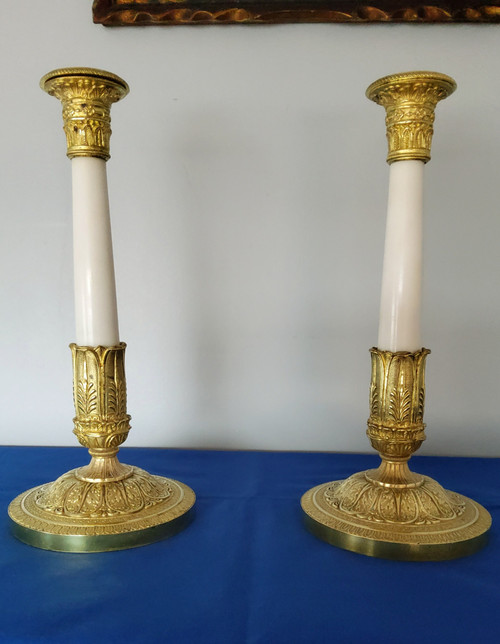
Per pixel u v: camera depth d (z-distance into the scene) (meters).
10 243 1.28
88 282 0.86
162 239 1.27
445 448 1.30
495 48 1.20
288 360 1.29
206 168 1.25
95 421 0.87
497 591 0.70
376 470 0.93
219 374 1.30
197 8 1.19
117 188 1.26
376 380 0.87
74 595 0.68
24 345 1.31
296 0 1.18
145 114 1.24
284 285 1.27
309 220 1.25
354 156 1.23
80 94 0.82
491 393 1.28
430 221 1.24
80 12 1.22
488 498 1.00
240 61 1.22
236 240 1.26
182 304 1.28
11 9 1.23
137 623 0.62
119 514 0.84
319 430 1.30
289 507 0.95
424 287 1.26
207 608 0.66
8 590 0.69
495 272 1.25
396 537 0.79
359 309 1.27
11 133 1.25
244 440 1.32
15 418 1.33
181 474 1.11
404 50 1.21
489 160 1.22
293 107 1.23
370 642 0.60
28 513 0.86
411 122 0.82
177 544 0.82
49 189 1.26
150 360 1.30
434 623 0.63
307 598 0.68
